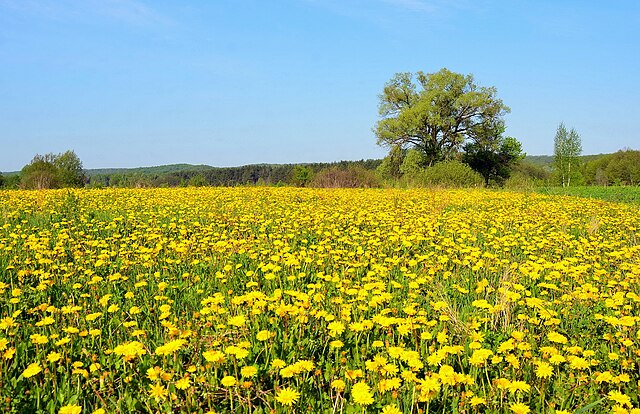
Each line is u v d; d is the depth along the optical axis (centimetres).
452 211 1644
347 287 652
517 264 784
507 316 549
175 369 419
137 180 3186
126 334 516
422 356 443
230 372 418
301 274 690
